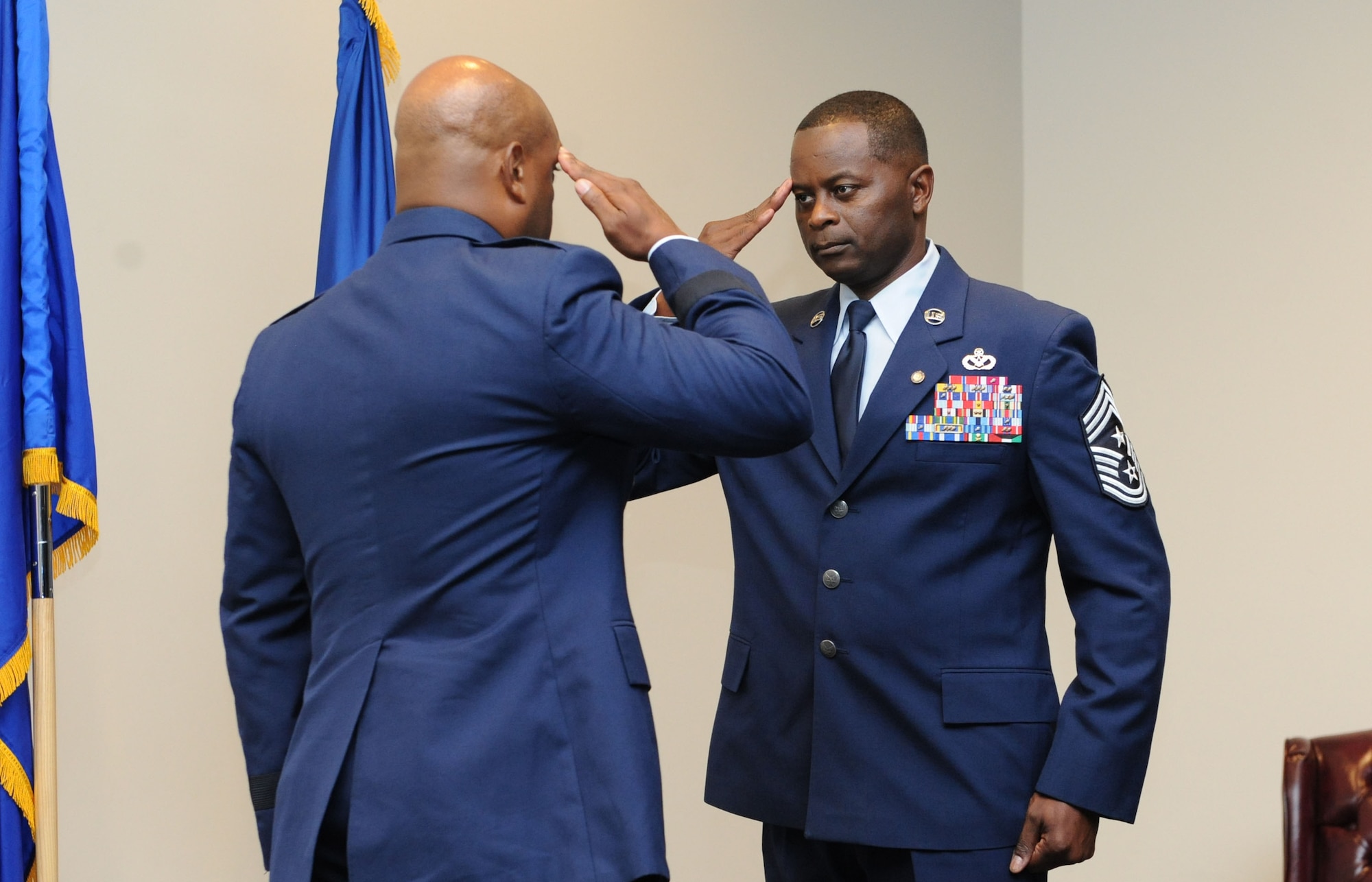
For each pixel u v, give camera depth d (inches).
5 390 70.7
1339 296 116.0
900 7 131.8
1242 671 119.6
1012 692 63.4
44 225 72.6
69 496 72.6
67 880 82.7
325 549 49.0
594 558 49.2
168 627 87.7
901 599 64.2
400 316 48.0
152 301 87.7
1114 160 134.6
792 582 67.5
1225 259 124.4
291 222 94.1
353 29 86.7
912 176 68.1
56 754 72.5
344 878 48.7
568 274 47.2
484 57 101.7
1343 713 113.1
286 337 51.4
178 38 89.3
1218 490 122.9
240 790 90.4
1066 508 63.7
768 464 69.9
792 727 67.2
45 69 73.1
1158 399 128.5
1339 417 115.1
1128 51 134.0
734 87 117.7
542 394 46.5
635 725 47.3
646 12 111.7
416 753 45.6
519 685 46.6
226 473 90.7
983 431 64.6
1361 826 89.4
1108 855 127.0
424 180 50.9
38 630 71.9
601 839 45.5
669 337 47.2
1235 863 118.6
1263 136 122.5
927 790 62.8
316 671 49.4
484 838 45.1
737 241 71.6
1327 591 114.7
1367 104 115.3
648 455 74.2
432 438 46.8
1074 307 136.9
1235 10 125.2
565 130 105.9
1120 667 61.9
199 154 90.0
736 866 113.8
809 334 71.1
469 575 47.0
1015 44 142.6
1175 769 123.3
